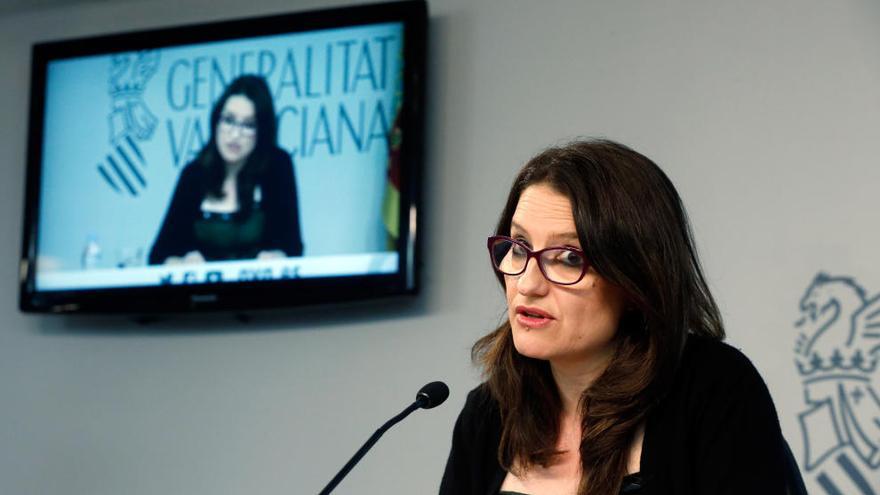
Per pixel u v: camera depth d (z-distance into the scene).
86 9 4.34
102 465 3.85
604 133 3.45
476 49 3.70
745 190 3.23
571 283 1.74
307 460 3.58
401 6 3.75
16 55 4.38
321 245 3.66
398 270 3.53
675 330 1.76
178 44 4.05
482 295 3.48
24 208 4.09
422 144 3.61
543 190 1.78
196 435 3.75
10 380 4.06
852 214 3.11
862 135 3.15
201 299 3.77
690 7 3.44
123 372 3.91
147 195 3.96
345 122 3.74
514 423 1.89
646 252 1.74
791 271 3.13
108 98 4.10
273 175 3.79
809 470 3.00
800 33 3.29
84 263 3.97
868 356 3.01
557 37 3.60
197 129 3.95
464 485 1.94
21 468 3.96
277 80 3.88
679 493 1.71
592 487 1.74
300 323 3.71
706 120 3.33
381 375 3.55
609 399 1.76
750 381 1.77
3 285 4.17
